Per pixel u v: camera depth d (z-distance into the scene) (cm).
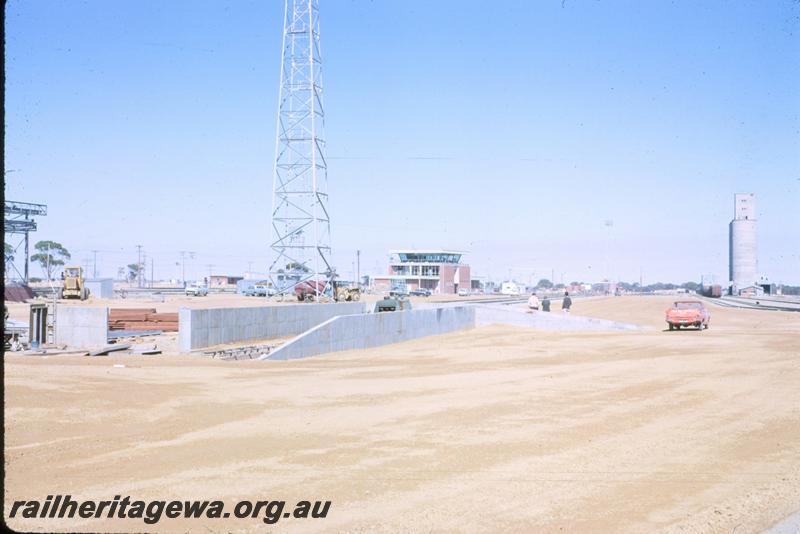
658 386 1628
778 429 1166
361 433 1111
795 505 777
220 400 1402
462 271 15750
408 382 1698
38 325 2605
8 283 6562
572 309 8225
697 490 832
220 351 2381
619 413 1293
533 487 834
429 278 14938
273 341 2900
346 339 2752
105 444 1014
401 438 1077
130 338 2958
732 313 6600
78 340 2652
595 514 745
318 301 5684
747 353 2372
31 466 893
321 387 1603
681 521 726
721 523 721
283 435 1094
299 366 2067
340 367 2044
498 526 706
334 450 998
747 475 895
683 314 3931
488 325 4391
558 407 1352
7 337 2634
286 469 898
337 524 706
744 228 13538
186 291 10006
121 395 1404
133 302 6775
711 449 1027
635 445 1046
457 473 887
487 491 816
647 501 789
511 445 1037
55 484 824
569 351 2528
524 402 1405
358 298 7612
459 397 1467
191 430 1120
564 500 789
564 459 959
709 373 1862
